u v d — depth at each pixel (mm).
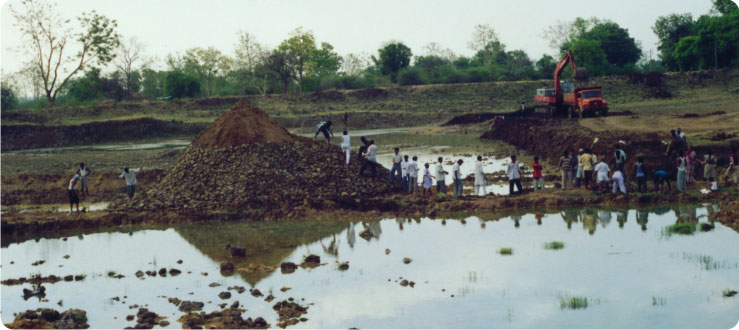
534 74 109000
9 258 18000
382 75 118375
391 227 20328
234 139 26203
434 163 36562
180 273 15688
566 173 24078
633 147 27406
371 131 72500
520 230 18984
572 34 115062
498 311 12125
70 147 61719
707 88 84750
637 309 11938
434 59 134875
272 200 23281
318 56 119500
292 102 90750
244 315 12297
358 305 12734
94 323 12164
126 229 21672
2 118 69188
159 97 103062
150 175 30734
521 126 46469
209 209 23156
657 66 132000
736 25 89875
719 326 10961
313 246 18000
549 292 13125
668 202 22172
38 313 12680
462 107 88562
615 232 18109
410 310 12344
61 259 17656
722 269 14117
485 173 31156
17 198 27891
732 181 24781
